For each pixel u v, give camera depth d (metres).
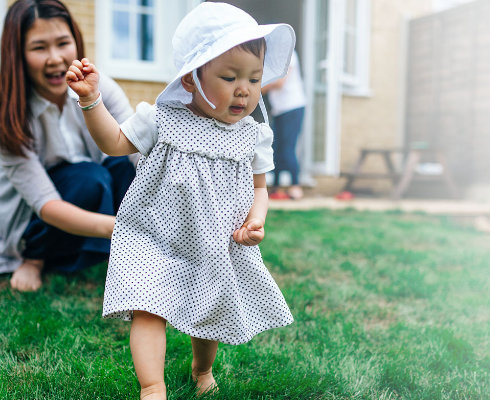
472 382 1.71
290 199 6.41
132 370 1.65
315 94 7.06
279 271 2.98
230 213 1.49
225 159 1.50
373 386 1.67
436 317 2.35
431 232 4.39
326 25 6.81
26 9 2.22
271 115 6.43
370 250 3.58
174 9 5.87
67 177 2.49
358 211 5.57
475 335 2.13
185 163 1.46
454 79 7.45
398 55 7.95
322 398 1.59
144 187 1.48
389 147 7.94
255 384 1.60
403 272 2.95
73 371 1.67
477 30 7.14
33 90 2.38
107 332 2.03
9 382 1.57
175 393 1.49
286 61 1.68
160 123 1.48
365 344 2.00
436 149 6.97
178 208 1.46
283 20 7.32
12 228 2.60
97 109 1.43
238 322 1.47
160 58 5.89
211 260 1.45
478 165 7.20
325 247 3.63
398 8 7.93
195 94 1.49
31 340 1.93
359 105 7.66
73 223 2.25
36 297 2.32
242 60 1.41
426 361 1.84
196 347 1.57
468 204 6.49
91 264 2.61
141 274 1.40
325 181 7.26
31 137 2.31
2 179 2.59
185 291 1.47
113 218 2.22
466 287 2.85
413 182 7.62
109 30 5.64
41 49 2.26
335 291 2.61
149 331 1.38
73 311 2.20
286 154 6.27
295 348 1.92
